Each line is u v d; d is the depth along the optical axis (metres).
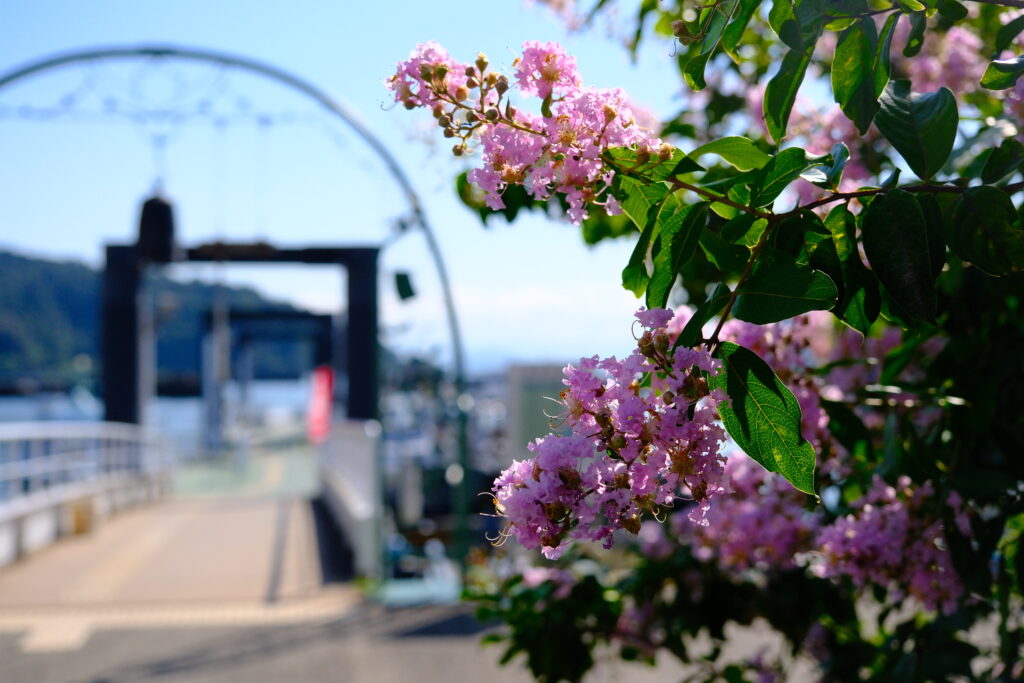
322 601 10.91
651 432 1.31
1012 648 2.32
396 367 18.92
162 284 82.38
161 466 24.36
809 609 2.97
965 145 2.09
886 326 2.66
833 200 1.46
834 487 2.42
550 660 2.98
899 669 2.39
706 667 3.19
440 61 1.45
